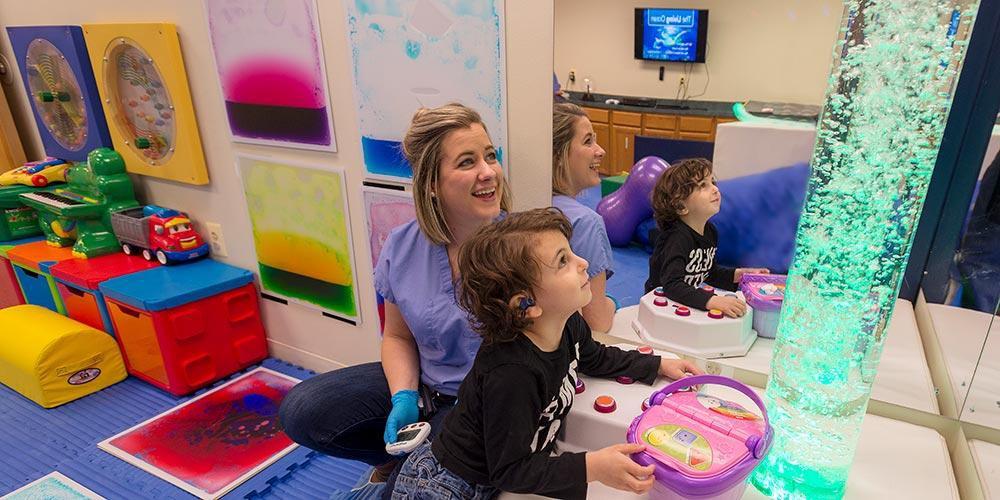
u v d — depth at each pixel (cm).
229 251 210
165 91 189
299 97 160
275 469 164
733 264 111
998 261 90
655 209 116
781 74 96
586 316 125
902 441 94
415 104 138
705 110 105
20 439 179
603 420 92
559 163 122
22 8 222
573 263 81
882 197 69
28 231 245
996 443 94
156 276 202
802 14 91
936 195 93
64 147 234
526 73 118
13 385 204
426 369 123
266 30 158
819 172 73
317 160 167
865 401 78
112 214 215
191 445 174
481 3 119
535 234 80
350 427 124
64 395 197
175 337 191
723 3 97
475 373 86
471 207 108
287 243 187
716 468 74
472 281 82
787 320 80
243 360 211
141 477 162
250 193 189
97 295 203
